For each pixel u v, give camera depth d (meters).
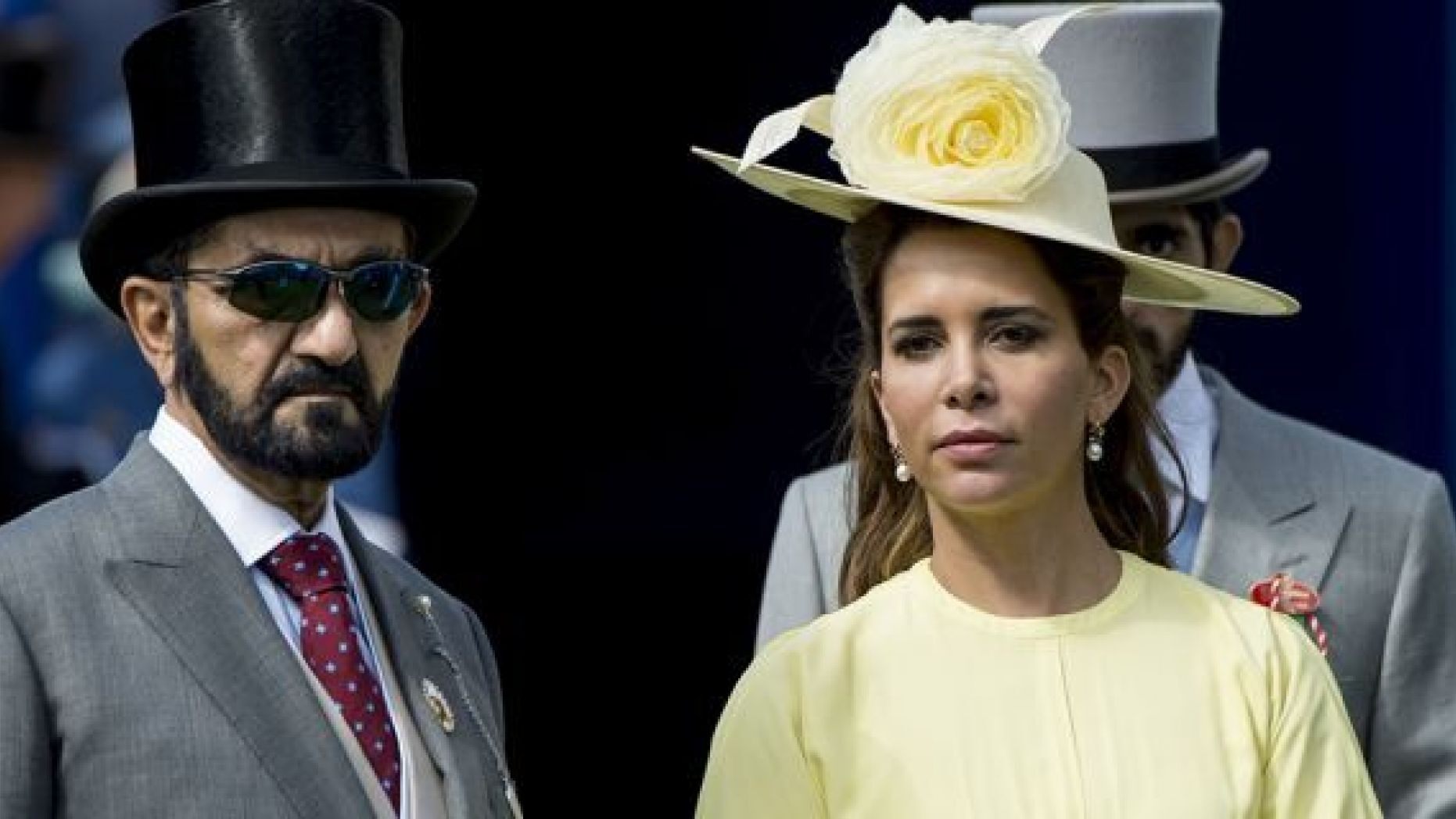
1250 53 19.45
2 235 16.88
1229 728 10.54
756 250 20.00
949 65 10.38
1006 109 10.38
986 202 10.36
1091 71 13.47
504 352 19.97
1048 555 10.71
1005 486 10.41
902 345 10.52
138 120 10.89
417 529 20.06
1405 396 19.56
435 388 19.94
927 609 10.80
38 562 10.34
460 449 20.03
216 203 10.41
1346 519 13.28
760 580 20.34
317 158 10.56
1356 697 13.08
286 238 10.41
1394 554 13.23
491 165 19.70
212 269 10.45
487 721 11.40
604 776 20.42
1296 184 19.55
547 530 20.23
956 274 10.38
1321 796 10.46
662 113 19.78
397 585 11.29
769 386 20.12
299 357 10.44
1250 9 19.44
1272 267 19.61
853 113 10.47
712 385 20.14
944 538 10.80
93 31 17.77
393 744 10.77
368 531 19.53
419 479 20.02
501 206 19.78
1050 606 10.73
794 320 20.06
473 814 10.84
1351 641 13.11
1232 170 13.65
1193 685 10.61
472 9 19.50
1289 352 19.69
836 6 19.59
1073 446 10.57
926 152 10.39
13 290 18.06
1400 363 19.56
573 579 20.25
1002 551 10.69
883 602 10.91
